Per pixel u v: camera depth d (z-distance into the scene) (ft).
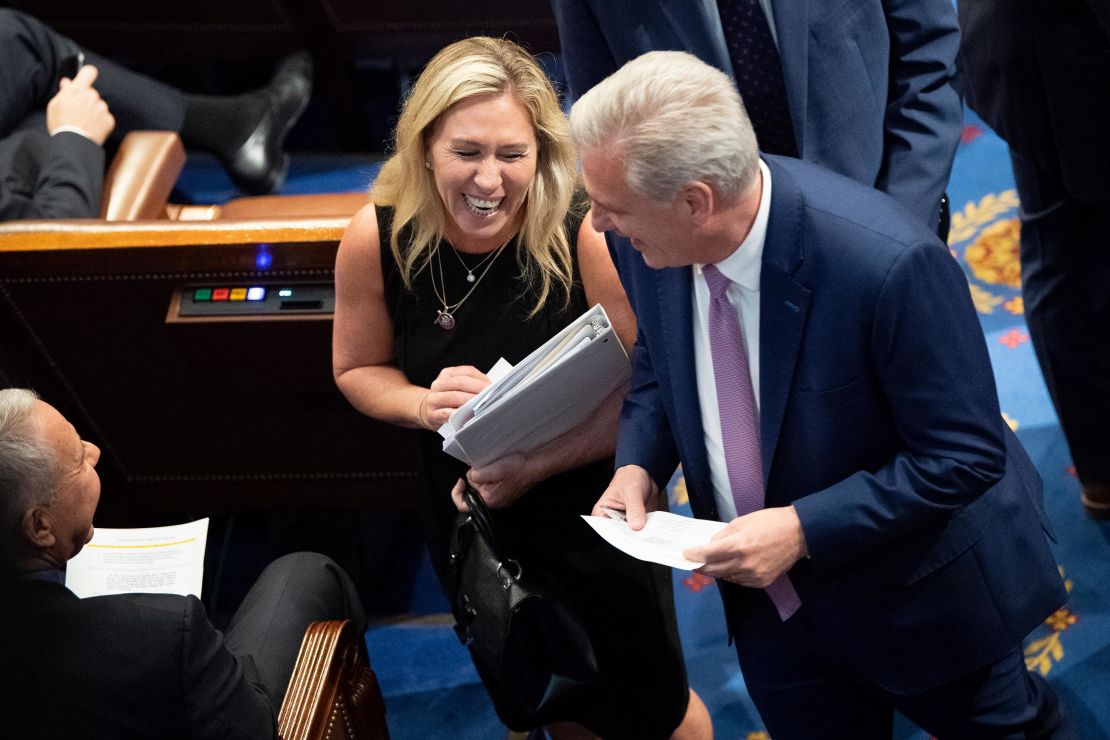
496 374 25.50
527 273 25.58
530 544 27.37
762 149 27.37
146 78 53.01
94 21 55.98
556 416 25.04
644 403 24.64
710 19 25.79
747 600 24.57
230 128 54.03
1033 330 32.65
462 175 23.39
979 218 45.88
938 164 26.14
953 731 24.38
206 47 56.54
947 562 21.66
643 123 18.22
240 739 21.16
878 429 20.63
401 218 24.94
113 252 31.91
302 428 35.86
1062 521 36.04
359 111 58.39
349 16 54.19
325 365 33.47
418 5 53.47
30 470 21.12
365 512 38.75
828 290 19.25
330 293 32.01
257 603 28.48
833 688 24.99
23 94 47.19
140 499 38.34
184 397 35.37
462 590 26.04
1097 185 28.37
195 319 32.30
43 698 19.57
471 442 24.43
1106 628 33.09
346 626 26.66
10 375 34.40
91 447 22.95
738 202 18.92
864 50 25.98
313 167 58.49
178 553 26.50
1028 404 39.52
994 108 29.84
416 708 35.70
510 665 26.03
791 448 21.04
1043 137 29.01
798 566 22.27
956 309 19.17
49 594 20.07
